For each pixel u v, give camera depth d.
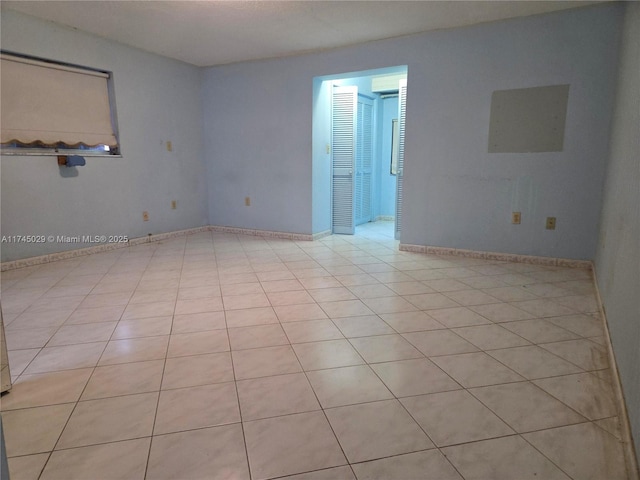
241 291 2.88
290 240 4.75
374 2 2.98
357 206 5.63
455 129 3.73
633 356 1.37
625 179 2.01
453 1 2.96
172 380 1.72
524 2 3.00
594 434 1.38
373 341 2.09
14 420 1.45
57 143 3.59
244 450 1.31
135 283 3.05
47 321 2.33
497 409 1.52
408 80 3.84
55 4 3.02
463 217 3.84
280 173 4.75
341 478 1.20
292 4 2.98
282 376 1.75
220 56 4.47
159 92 4.48
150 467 1.24
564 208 3.43
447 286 2.98
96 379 1.72
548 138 3.39
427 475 1.21
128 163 4.22
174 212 4.84
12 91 3.27
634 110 1.93
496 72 3.48
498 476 1.20
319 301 2.67
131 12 3.15
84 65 3.69
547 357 1.91
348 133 4.89
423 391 1.64
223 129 5.00
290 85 4.48
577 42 3.17
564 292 2.83
